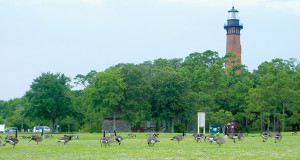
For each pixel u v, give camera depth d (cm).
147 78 13738
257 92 10919
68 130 14112
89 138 6869
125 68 11381
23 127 16462
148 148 3962
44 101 10144
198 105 11638
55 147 4194
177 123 12231
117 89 10425
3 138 6769
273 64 14088
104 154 3381
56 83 10631
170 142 4975
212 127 10625
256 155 3192
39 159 3031
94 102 10819
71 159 3011
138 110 11119
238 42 17062
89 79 14862
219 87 12681
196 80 13362
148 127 13462
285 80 10969
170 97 10844
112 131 12188
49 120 11156
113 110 11481
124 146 4284
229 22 17000
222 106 13412
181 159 2955
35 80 10619
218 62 15212
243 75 14400
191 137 6316
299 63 15262
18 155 3347
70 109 10831
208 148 3894
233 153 3362
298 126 13512
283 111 11250
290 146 4128
